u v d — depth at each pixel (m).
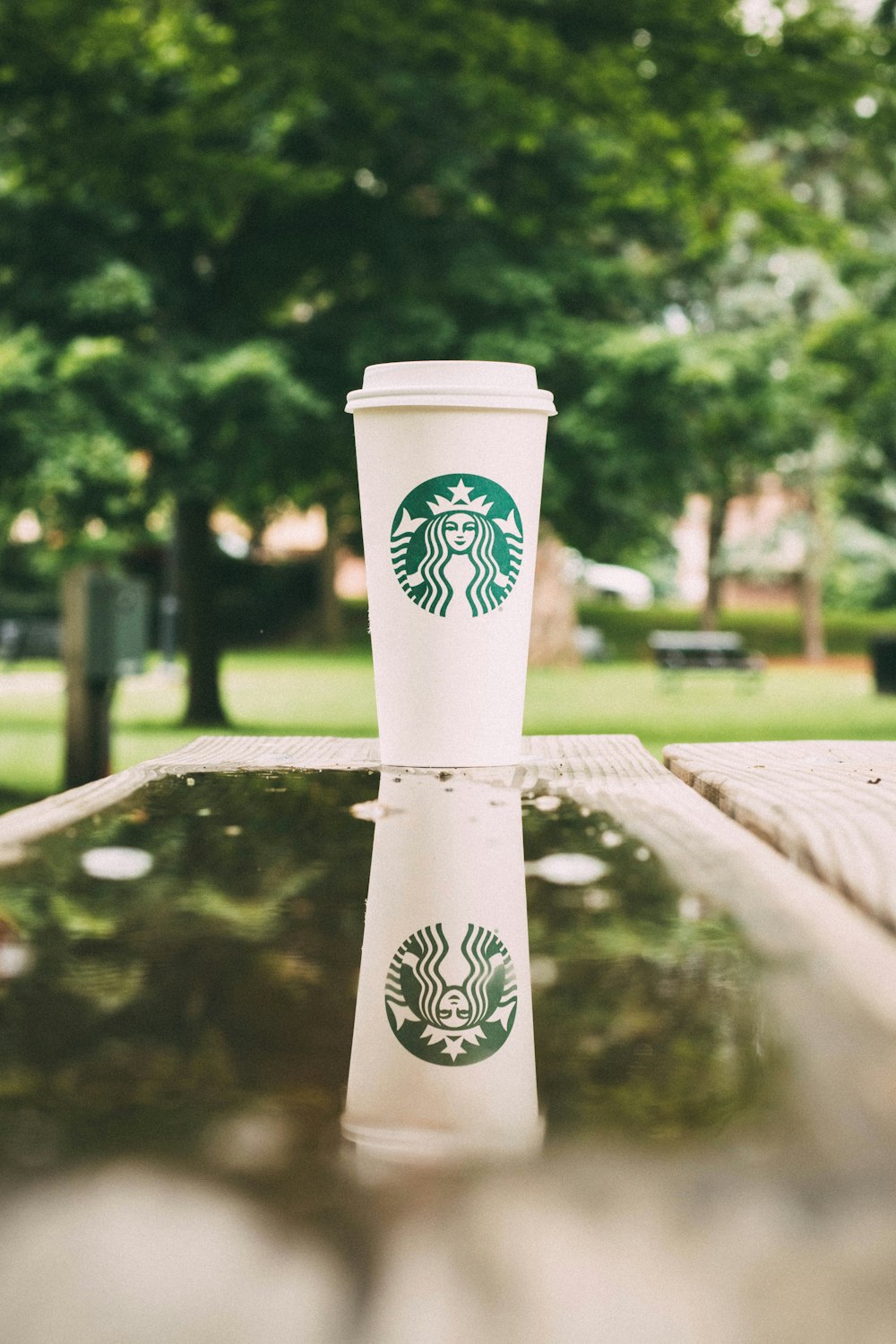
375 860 1.08
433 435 1.85
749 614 51.38
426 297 15.05
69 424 12.59
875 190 27.66
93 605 8.88
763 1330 0.28
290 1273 0.32
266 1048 0.55
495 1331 0.29
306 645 40.50
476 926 0.84
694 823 1.30
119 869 1.03
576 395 14.92
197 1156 0.41
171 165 11.63
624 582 50.19
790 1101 0.47
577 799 1.49
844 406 20.47
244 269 14.98
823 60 10.80
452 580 1.88
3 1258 0.33
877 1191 0.37
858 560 49.59
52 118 10.97
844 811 1.30
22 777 11.09
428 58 11.27
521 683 1.95
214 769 1.88
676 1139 0.43
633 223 18.64
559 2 10.66
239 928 0.82
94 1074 0.51
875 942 0.81
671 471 14.84
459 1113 0.47
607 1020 0.62
